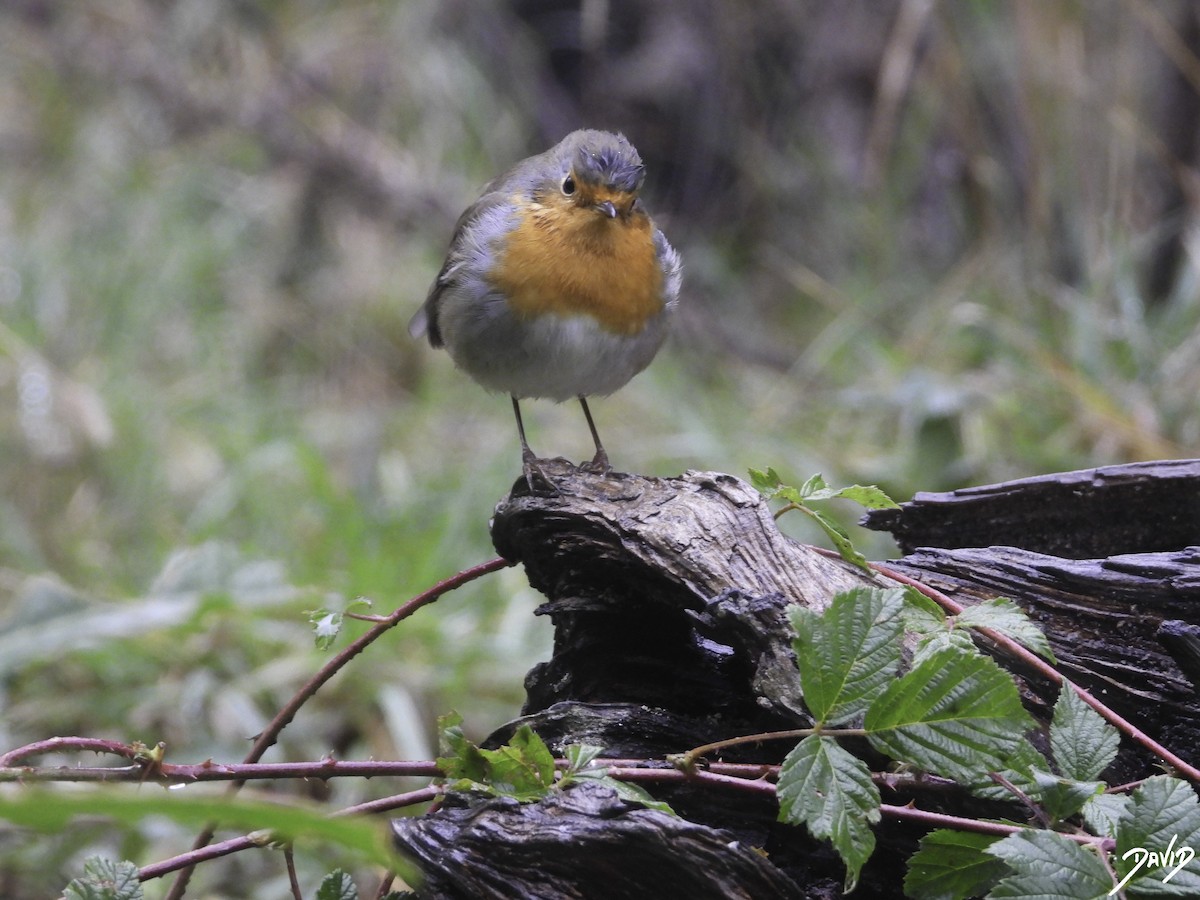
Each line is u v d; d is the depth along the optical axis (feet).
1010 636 12.71
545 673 16.51
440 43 50.52
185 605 28.40
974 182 41.34
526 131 51.37
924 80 44.50
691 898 11.89
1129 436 29.94
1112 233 36.04
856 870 11.14
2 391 39.45
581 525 14.93
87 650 28.19
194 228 46.42
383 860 9.11
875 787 11.38
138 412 38.96
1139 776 13.41
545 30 53.31
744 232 51.11
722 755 14.01
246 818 8.85
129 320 43.04
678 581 13.99
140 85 49.24
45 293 43.09
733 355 43.68
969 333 36.19
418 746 26.12
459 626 29.48
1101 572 14.38
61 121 49.98
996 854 10.93
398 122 49.11
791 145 51.19
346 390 43.42
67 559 34.04
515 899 12.27
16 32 52.11
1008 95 40.86
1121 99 37.96
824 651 11.72
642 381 39.75
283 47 50.06
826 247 47.80
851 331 39.24
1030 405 32.01
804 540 29.78
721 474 15.03
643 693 15.46
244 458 36.42
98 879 12.53
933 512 16.81
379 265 45.93
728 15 51.80
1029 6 38.06
